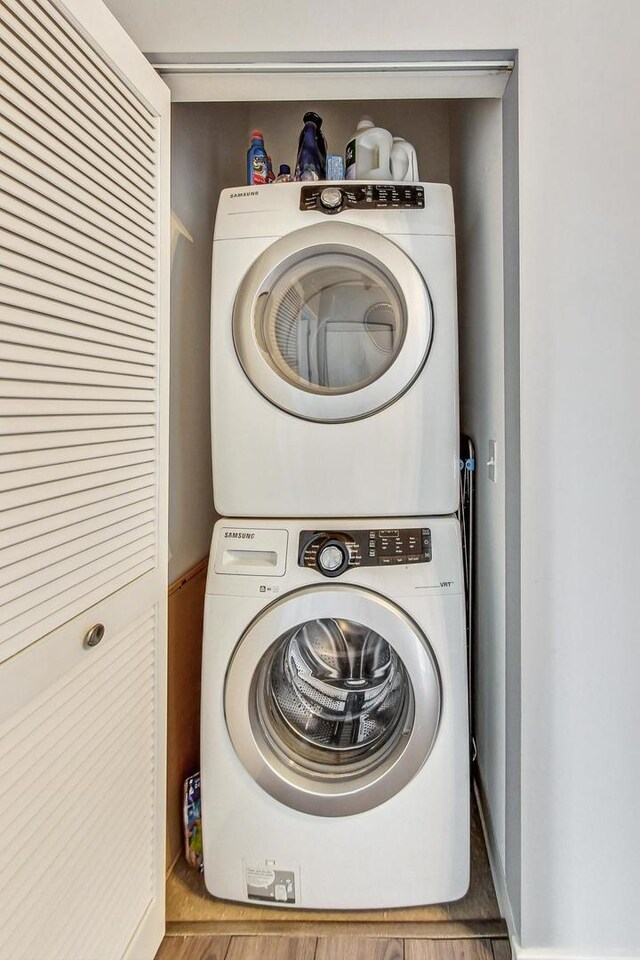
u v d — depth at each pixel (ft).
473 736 5.15
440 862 3.92
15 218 2.18
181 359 4.71
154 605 3.57
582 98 3.36
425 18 3.38
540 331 3.44
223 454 4.03
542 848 3.61
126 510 3.18
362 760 4.07
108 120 2.90
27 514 2.28
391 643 3.78
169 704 4.42
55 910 2.53
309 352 4.11
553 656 3.55
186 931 3.97
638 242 3.38
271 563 3.94
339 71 3.57
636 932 3.62
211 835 4.03
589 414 3.45
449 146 5.98
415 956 3.81
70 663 2.60
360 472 3.92
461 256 5.34
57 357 2.48
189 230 4.86
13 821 2.23
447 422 3.91
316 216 3.92
